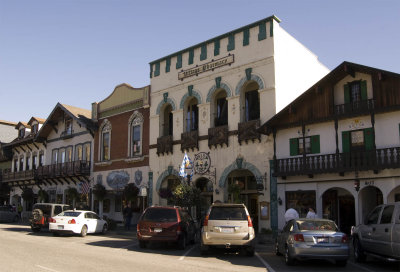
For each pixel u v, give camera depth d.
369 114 19.41
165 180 29.36
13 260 11.57
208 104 26.73
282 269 11.59
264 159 23.25
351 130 20.14
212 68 26.80
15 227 28.73
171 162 28.58
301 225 12.79
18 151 47.66
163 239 15.94
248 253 14.27
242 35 25.52
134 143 32.00
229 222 13.92
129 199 29.69
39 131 41.22
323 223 12.93
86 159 36.34
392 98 18.73
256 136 23.55
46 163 41.97
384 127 19.05
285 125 22.19
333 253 11.83
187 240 17.44
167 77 29.86
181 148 27.72
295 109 21.92
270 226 22.45
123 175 32.19
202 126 26.89
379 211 12.38
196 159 26.81
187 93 28.19
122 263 11.64
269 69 23.78
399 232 10.66
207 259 13.31
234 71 25.53
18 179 44.56
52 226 21.61
